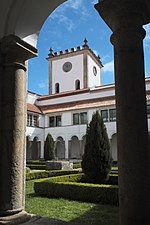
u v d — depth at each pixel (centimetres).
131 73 279
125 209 260
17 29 399
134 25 289
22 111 392
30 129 3173
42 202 745
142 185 259
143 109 276
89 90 3256
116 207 673
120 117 277
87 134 966
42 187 863
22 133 388
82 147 3108
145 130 273
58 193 823
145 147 269
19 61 398
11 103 383
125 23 290
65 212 616
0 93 386
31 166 2064
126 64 282
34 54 415
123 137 271
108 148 943
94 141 940
